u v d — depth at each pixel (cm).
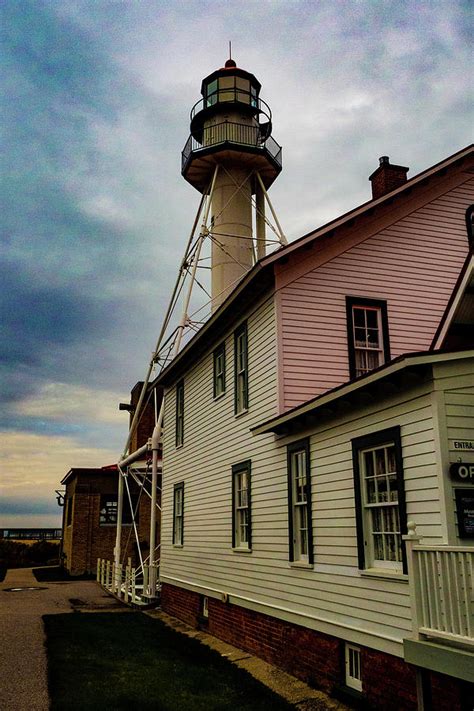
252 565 1273
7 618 1616
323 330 1238
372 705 832
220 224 2267
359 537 888
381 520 867
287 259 1235
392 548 839
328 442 1001
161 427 2203
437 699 709
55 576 3042
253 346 1336
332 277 1272
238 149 2256
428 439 764
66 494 3738
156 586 2100
